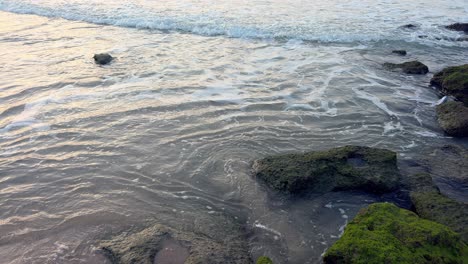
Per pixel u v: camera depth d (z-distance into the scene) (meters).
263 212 3.80
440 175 4.27
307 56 7.00
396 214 3.47
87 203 3.83
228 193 3.97
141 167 4.25
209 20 8.46
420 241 3.20
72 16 8.79
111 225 3.61
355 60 6.93
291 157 4.22
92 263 3.29
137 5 9.48
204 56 6.82
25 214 3.73
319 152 4.28
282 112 5.22
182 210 3.78
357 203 3.91
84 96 5.44
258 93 5.64
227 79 6.00
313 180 4.01
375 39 7.90
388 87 6.03
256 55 6.95
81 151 4.46
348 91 5.82
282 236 3.59
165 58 6.68
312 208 3.85
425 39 8.00
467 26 8.44
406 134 4.92
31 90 5.55
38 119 4.95
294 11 9.27
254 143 4.62
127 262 3.22
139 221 3.65
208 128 4.85
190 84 5.80
